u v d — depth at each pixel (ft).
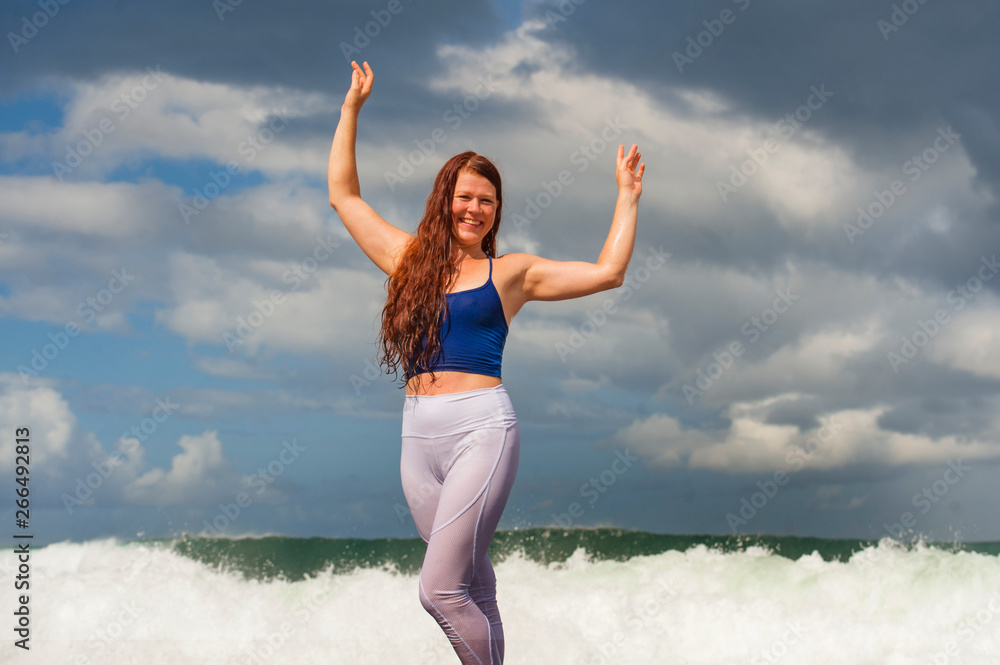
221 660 16.97
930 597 25.40
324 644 18.17
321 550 37.91
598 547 38.55
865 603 25.80
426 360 8.30
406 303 8.40
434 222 8.64
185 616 21.85
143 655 17.49
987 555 27.17
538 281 8.75
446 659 16.85
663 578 30.12
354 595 22.97
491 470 8.03
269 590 25.90
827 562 29.91
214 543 35.70
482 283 8.43
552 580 29.99
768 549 35.12
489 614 8.97
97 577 25.09
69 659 17.25
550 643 17.76
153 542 34.45
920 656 19.10
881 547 28.84
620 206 8.73
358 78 9.75
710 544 38.58
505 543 37.32
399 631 19.54
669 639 20.66
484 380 8.29
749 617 21.38
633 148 8.82
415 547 38.52
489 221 8.83
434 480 8.46
